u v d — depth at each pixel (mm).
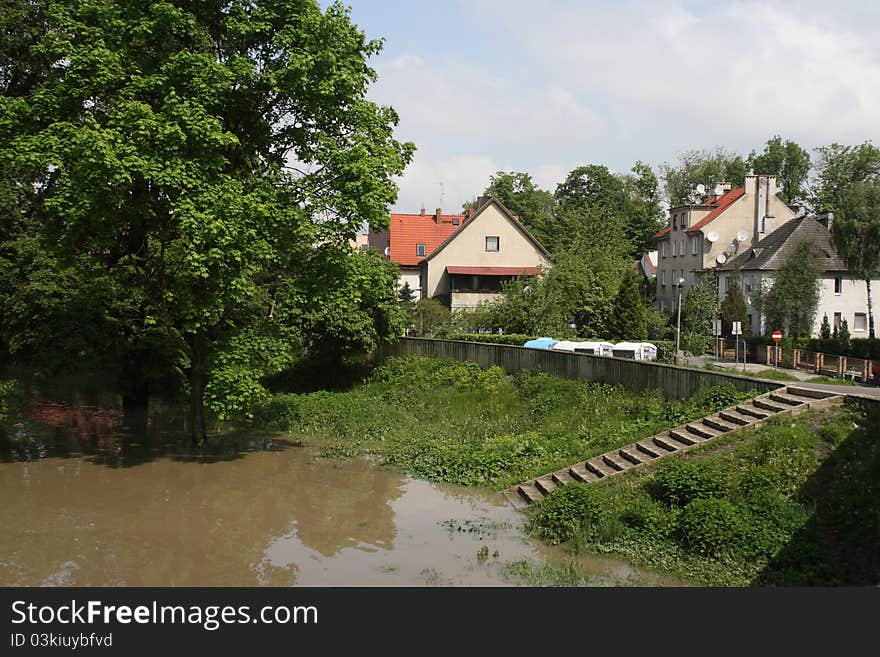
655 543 13047
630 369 23172
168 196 18984
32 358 25172
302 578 12242
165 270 21625
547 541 13938
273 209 19969
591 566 12531
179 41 20672
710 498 13711
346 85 21062
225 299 19922
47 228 19797
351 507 16797
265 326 23031
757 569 11648
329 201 20531
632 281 46062
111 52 19281
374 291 22750
